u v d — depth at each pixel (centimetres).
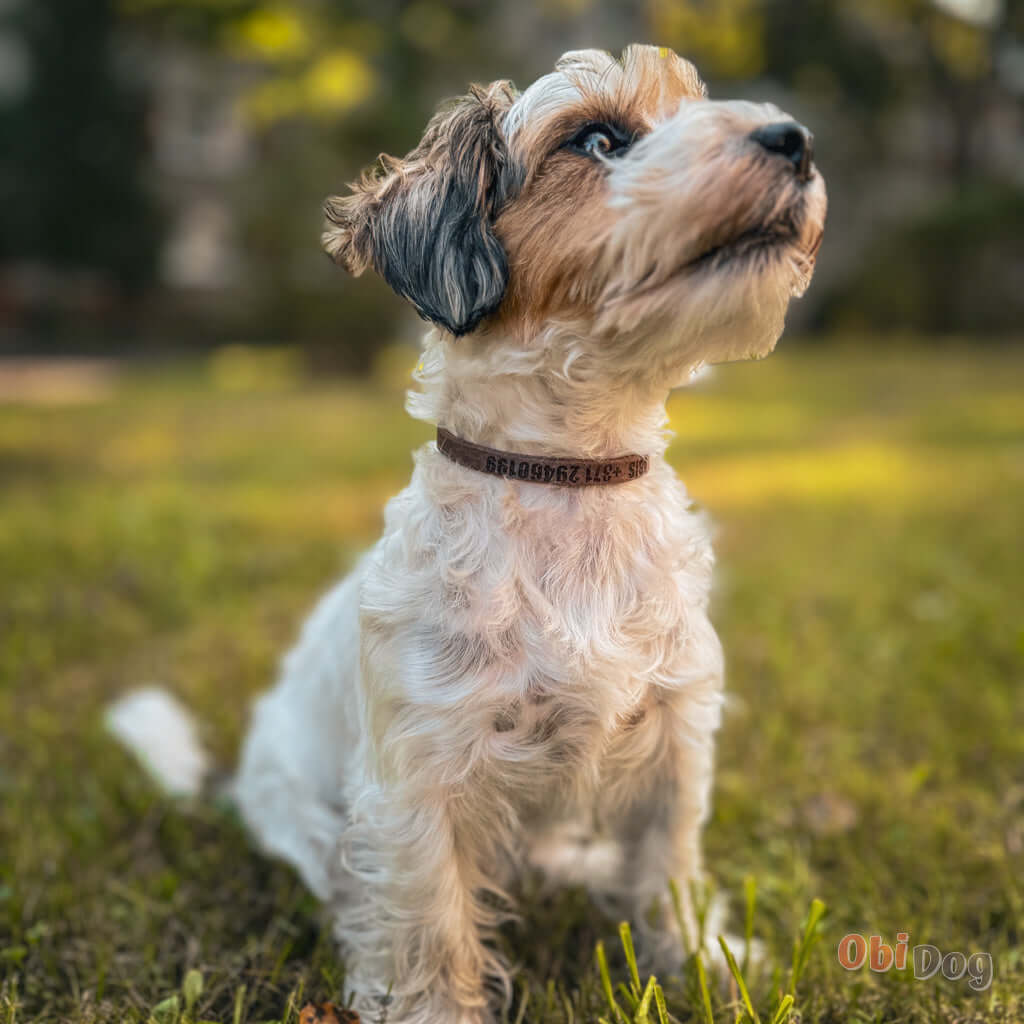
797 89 613
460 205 60
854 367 410
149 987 64
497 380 60
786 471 204
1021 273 556
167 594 122
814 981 62
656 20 369
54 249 661
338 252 64
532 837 67
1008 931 66
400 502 62
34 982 64
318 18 283
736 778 80
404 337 458
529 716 59
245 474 207
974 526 150
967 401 306
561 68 62
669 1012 61
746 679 97
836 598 118
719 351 59
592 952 66
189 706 95
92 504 171
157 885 71
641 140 59
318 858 69
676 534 62
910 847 71
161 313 656
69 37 647
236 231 443
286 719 74
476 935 63
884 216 673
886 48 607
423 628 59
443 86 437
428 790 60
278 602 121
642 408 62
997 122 702
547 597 59
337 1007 61
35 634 109
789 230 57
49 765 84
